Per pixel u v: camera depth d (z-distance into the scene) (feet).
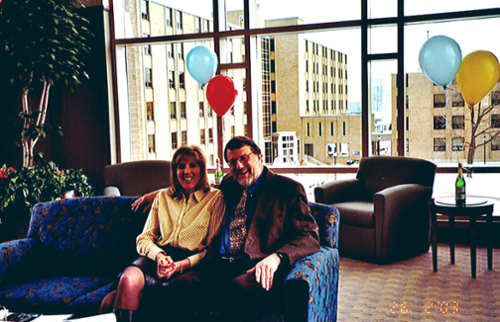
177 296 7.86
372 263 14.32
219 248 8.66
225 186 8.97
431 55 13.94
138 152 20.10
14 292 8.47
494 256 14.73
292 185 8.34
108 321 6.79
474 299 11.26
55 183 16.20
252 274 7.64
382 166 15.98
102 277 9.31
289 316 7.06
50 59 16.58
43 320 6.82
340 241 15.08
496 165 16.15
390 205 14.06
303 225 8.09
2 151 19.31
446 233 16.40
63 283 8.85
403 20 16.34
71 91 17.74
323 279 7.63
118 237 9.46
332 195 15.35
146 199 9.55
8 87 17.13
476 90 13.92
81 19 18.57
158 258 8.23
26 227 15.81
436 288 12.07
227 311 7.61
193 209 8.84
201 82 16.60
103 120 19.06
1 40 16.02
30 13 15.80
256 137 18.71
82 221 9.66
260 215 8.23
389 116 17.06
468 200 13.33
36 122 17.30
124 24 19.44
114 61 19.12
